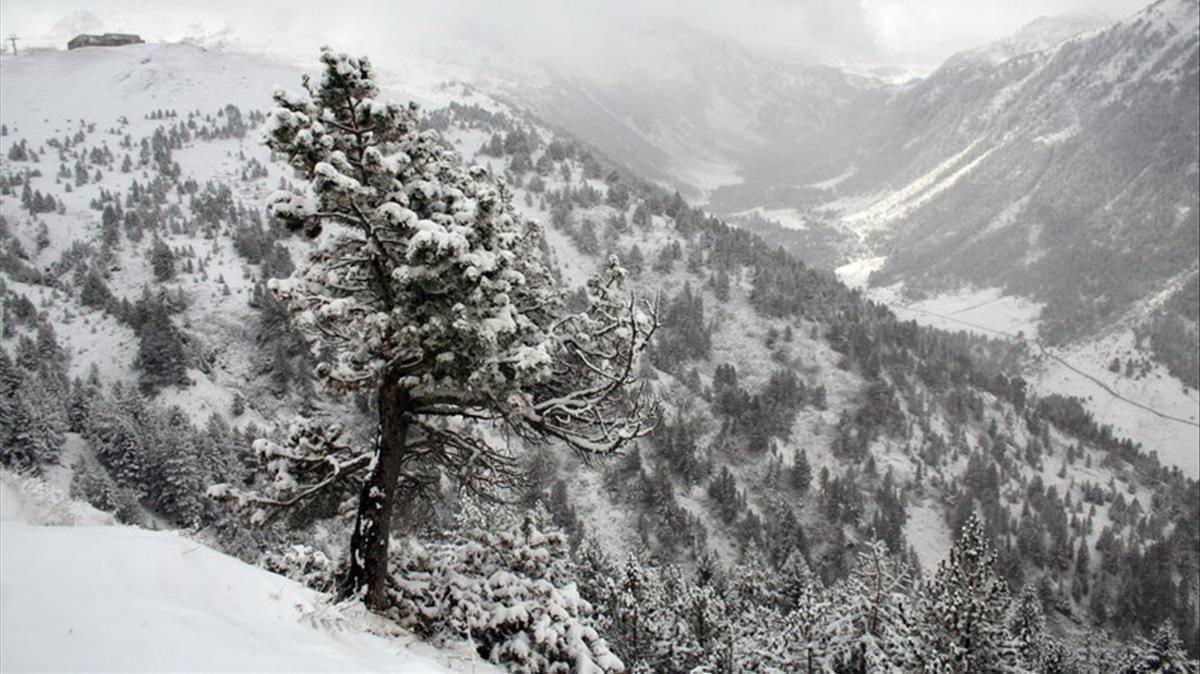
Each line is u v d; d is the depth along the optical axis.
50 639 4.81
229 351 151.50
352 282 11.05
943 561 30.42
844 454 161.62
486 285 9.50
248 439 100.19
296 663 5.73
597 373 11.90
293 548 12.43
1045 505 159.75
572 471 129.38
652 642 33.56
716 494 135.12
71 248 188.62
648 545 118.25
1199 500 184.00
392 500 10.89
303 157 10.12
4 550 5.78
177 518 83.56
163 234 197.38
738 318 198.88
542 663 11.17
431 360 10.39
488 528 15.97
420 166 10.84
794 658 31.67
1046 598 131.75
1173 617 129.88
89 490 77.06
